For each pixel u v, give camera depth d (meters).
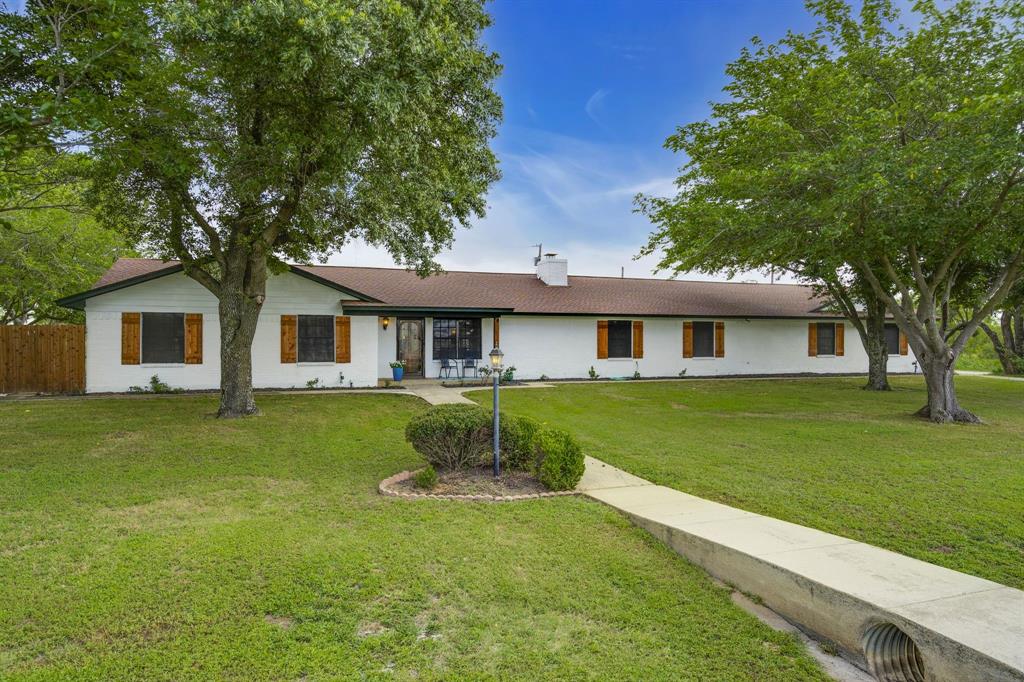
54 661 3.00
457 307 16.89
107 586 3.79
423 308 16.55
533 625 3.47
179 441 8.60
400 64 7.75
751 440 9.29
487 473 6.88
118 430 9.41
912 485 6.50
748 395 15.68
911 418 11.76
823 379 20.64
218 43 7.18
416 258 12.36
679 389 16.97
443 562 4.27
